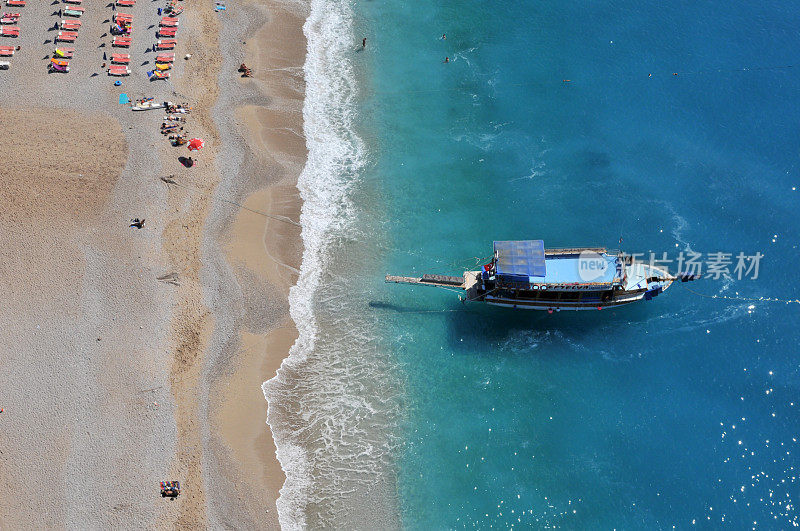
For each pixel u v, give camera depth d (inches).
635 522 2618.1
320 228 3572.8
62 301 3088.1
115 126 3759.8
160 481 2664.9
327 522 2645.2
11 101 3814.0
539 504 2677.2
